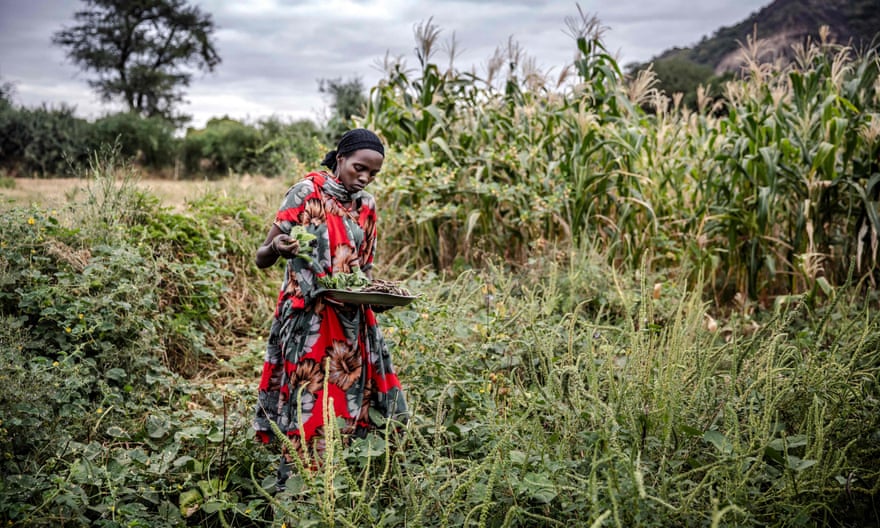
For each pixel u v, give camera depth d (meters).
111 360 3.77
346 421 2.88
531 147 6.57
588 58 6.91
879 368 2.86
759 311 5.69
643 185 6.39
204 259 5.46
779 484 2.42
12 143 20.48
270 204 6.75
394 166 6.36
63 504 2.54
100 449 2.92
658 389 2.56
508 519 2.09
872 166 5.75
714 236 6.14
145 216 5.43
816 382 2.82
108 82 48.09
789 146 5.71
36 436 2.77
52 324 3.91
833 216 6.16
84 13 48.59
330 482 2.23
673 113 7.05
